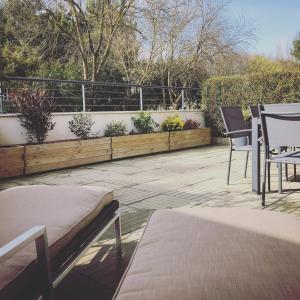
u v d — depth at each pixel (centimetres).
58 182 438
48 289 118
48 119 552
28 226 143
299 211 282
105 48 1055
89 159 575
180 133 755
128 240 236
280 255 106
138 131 722
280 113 284
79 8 966
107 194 194
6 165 468
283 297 86
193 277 95
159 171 492
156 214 152
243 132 409
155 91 1162
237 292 87
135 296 89
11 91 569
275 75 786
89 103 821
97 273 192
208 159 596
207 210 154
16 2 927
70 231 146
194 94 951
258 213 148
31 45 1007
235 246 113
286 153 326
